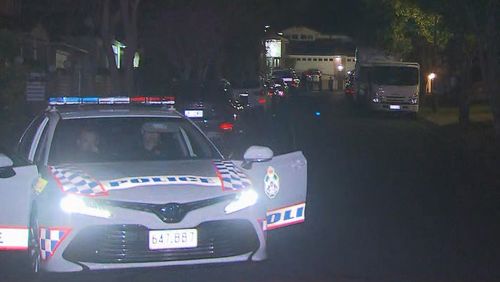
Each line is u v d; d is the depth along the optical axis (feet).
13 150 33.73
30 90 68.13
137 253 24.18
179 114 31.48
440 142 90.43
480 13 82.23
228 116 60.70
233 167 27.63
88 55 133.49
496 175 59.77
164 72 151.94
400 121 131.75
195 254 24.58
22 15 119.24
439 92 175.11
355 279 28.43
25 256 31.09
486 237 36.27
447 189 51.78
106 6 95.76
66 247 24.12
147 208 24.26
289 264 30.68
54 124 29.43
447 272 29.63
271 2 168.76
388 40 152.05
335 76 294.46
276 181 28.71
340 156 71.92
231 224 25.17
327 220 39.99
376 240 35.35
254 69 192.34
